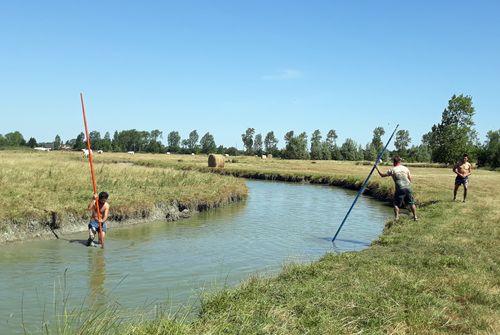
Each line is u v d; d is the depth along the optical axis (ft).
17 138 428.15
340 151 336.29
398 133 334.03
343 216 71.67
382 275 29.99
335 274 30.37
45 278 33.58
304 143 331.36
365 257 35.55
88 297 29.48
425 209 63.10
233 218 66.49
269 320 21.33
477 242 41.22
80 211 52.60
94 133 473.26
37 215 48.70
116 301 28.50
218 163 165.48
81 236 49.19
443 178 125.39
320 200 94.58
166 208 65.21
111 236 50.11
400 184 53.83
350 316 22.44
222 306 24.12
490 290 27.30
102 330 20.70
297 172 153.17
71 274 34.83
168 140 476.13
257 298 24.66
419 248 38.37
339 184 132.46
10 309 26.91
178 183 80.23
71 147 484.33
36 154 203.10
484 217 54.90
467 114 224.94
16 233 46.21
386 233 47.47
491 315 23.40
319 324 21.04
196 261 40.06
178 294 30.37
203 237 51.42
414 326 21.59
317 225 62.49
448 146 224.33
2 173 65.36
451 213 57.98
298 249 46.50
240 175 156.87
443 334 20.84
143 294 30.32
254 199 93.56
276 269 37.76
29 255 40.24
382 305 23.89
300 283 28.37
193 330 20.30
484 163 237.04
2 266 36.47
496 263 33.86
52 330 23.36
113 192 63.77
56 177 68.64
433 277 29.60
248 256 42.68
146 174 85.15
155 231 54.03
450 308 24.21
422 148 322.14
